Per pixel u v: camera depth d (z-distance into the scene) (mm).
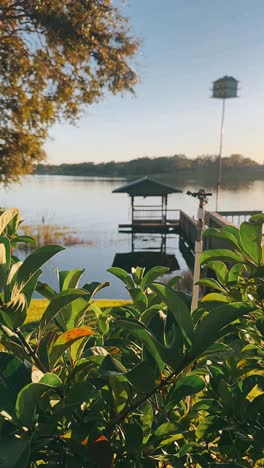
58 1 15188
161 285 980
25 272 1041
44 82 17688
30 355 1109
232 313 963
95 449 1060
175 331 1071
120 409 1188
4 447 917
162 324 1403
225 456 1496
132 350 1503
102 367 1114
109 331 1814
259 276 1214
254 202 65125
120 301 7938
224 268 1579
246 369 1485
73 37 15797
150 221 33156
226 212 17188
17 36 16969
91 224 36031
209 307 1488
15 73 16609
